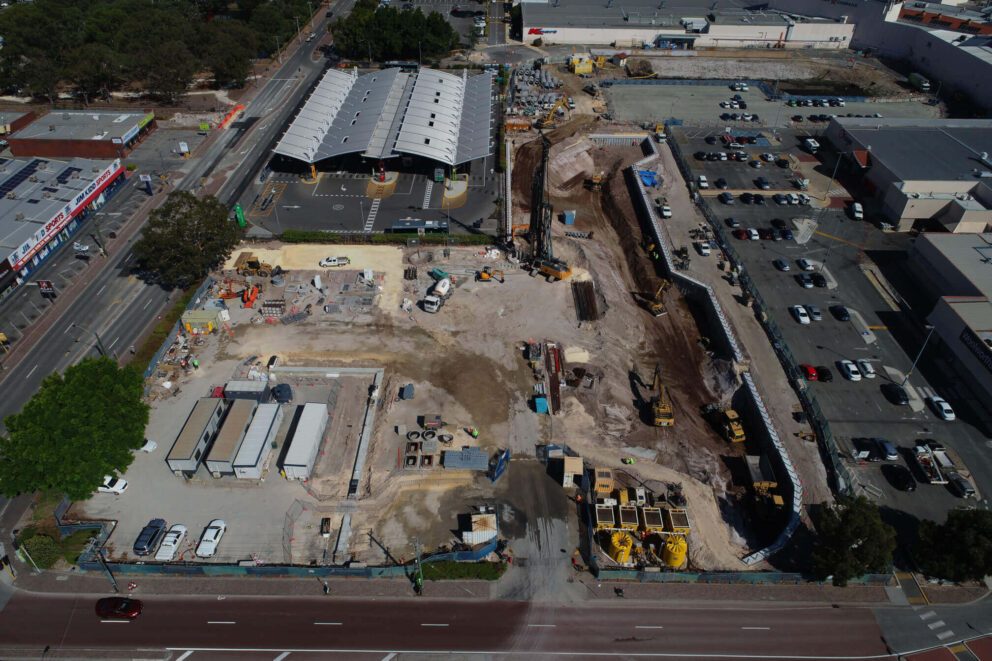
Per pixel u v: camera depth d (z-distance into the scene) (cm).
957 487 7769
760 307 10225
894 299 10694
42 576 6738
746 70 19638
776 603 6662
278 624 6366
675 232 12188
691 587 6775
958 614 6619
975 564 6359
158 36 17112
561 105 16825
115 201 12781
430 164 14175
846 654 6275
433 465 7881
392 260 11306
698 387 9431
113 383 7569
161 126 15600
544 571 6881
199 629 6312
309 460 7656
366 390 8900
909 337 9981
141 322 9956
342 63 19250
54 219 11238
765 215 12719
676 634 6388
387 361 9312
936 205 12050
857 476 7962
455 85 16200
